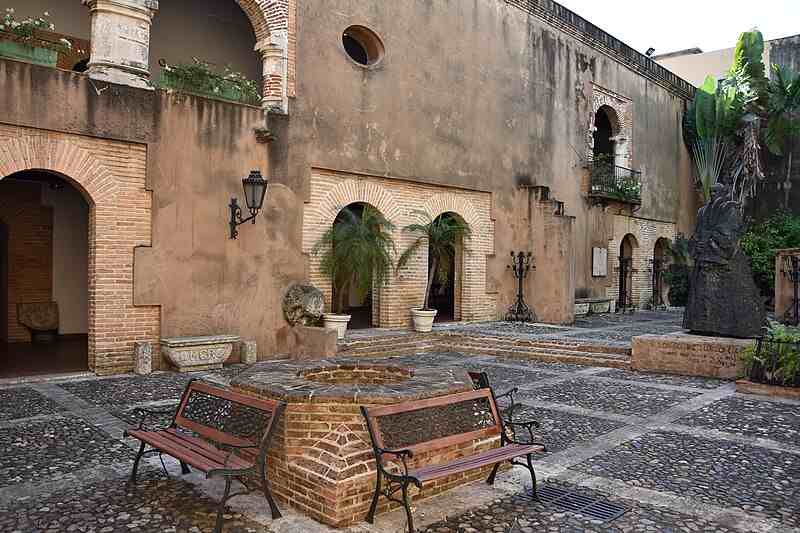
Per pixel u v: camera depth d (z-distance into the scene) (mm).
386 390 4875
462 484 5156
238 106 11523
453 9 15961
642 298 24703
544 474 5480
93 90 9781
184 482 5109
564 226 17344
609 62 22266
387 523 4359
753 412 7941
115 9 10070
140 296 10305
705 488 5164
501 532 4270
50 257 14500
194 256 10945
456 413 5016
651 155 25109
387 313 14469
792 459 5953
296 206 12414
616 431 6945
